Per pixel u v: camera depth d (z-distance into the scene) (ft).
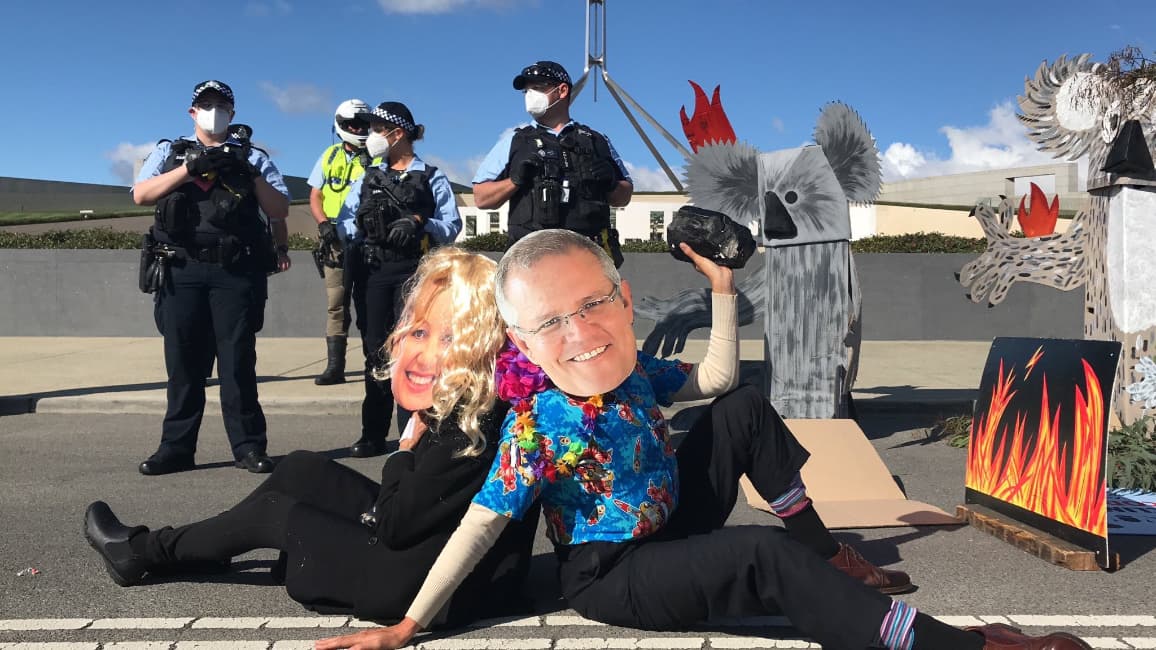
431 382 8.16
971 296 19.49
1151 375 16.55
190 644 8.54
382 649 7.97
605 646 8.47
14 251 40.88
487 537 7.91
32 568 10.88
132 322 41.16
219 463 17.20
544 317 7.79
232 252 15.93
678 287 42.19
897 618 7.27
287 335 41.19
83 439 19.54
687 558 7.93
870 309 42.01
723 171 19.04
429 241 17.07
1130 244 16.90
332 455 18.16
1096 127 17.92
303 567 8.81
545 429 7.92
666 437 8.54
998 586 10.23
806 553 7.61
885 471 14.71
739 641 8.63
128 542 10.04
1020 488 12.20
